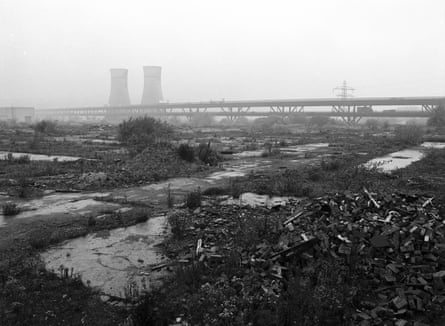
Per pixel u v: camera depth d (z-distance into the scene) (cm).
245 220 914
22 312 531
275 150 2803
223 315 509
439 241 690
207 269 659
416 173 1784
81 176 1596
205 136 4562
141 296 557
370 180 1560
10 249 781
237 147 3212
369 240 711
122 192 1352
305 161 2289
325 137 4631
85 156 2370
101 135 4506
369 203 928
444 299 540
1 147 2861
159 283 634
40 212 1076
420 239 694
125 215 1035
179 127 7600
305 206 953
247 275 617
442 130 5634
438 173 1781
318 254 674
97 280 648
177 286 609
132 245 823
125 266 709
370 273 626
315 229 755
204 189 1413
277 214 1014
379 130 6506
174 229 885
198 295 566
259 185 1436
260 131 6062
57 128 5694
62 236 858
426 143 3912
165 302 557
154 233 905
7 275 654
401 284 591
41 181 1512
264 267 642
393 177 1642
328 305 517
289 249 674
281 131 6006
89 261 732
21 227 932
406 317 520
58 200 1223
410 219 815
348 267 630
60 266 703
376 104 10138
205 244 796
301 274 618
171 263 706
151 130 3341
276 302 524
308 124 8900
